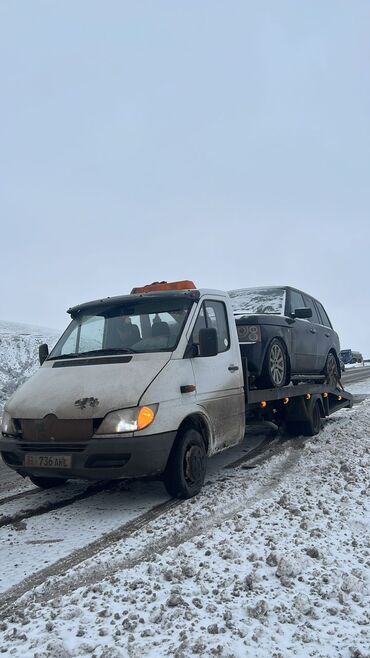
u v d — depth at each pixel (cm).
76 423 493
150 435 488
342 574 342
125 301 623
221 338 638
